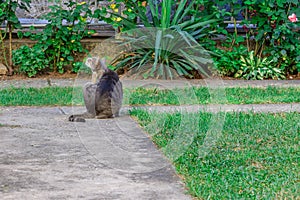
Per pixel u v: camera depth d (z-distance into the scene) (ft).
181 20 32.19
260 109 24.40
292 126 20.98
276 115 23.00
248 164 16.48
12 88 28.30
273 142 18.89
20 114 22.74
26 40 33.53
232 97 26.66
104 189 14.07
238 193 13.94
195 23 32.07
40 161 16.26
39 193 13.67
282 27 32.60
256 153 17.52
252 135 19.66
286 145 18.49
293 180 15.02
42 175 15.03
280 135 19.72
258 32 33.42
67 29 32.32
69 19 32.40
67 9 34.24
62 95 26.55
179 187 14.35
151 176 15.20
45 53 32.78
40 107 24.30
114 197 13.51
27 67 31.83
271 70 33.22
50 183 14.43
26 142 18.31
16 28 32.32
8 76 32.17
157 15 31.71
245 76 32.83
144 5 33.19
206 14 33.14
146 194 13.76
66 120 21.61
